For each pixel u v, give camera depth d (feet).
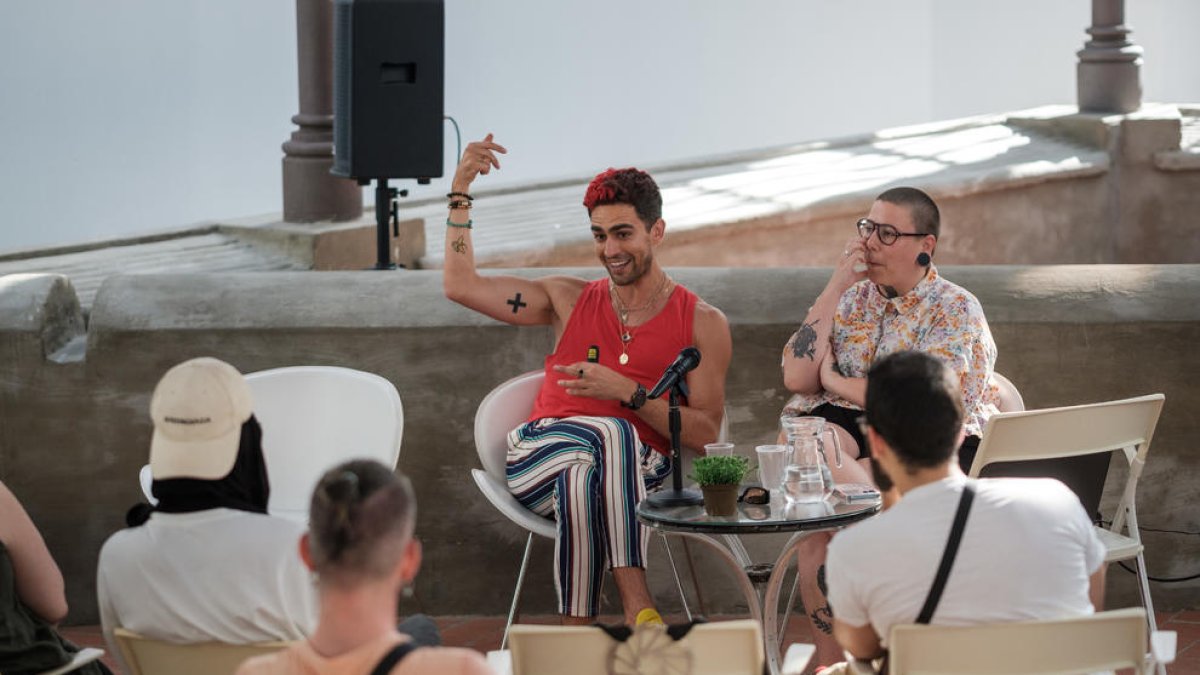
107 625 10.61
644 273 16.46
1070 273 18.83
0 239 49.16
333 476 7.72
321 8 29.71
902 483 10.05
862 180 39.45
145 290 18.81
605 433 15.55
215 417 10.37
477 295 17.22
